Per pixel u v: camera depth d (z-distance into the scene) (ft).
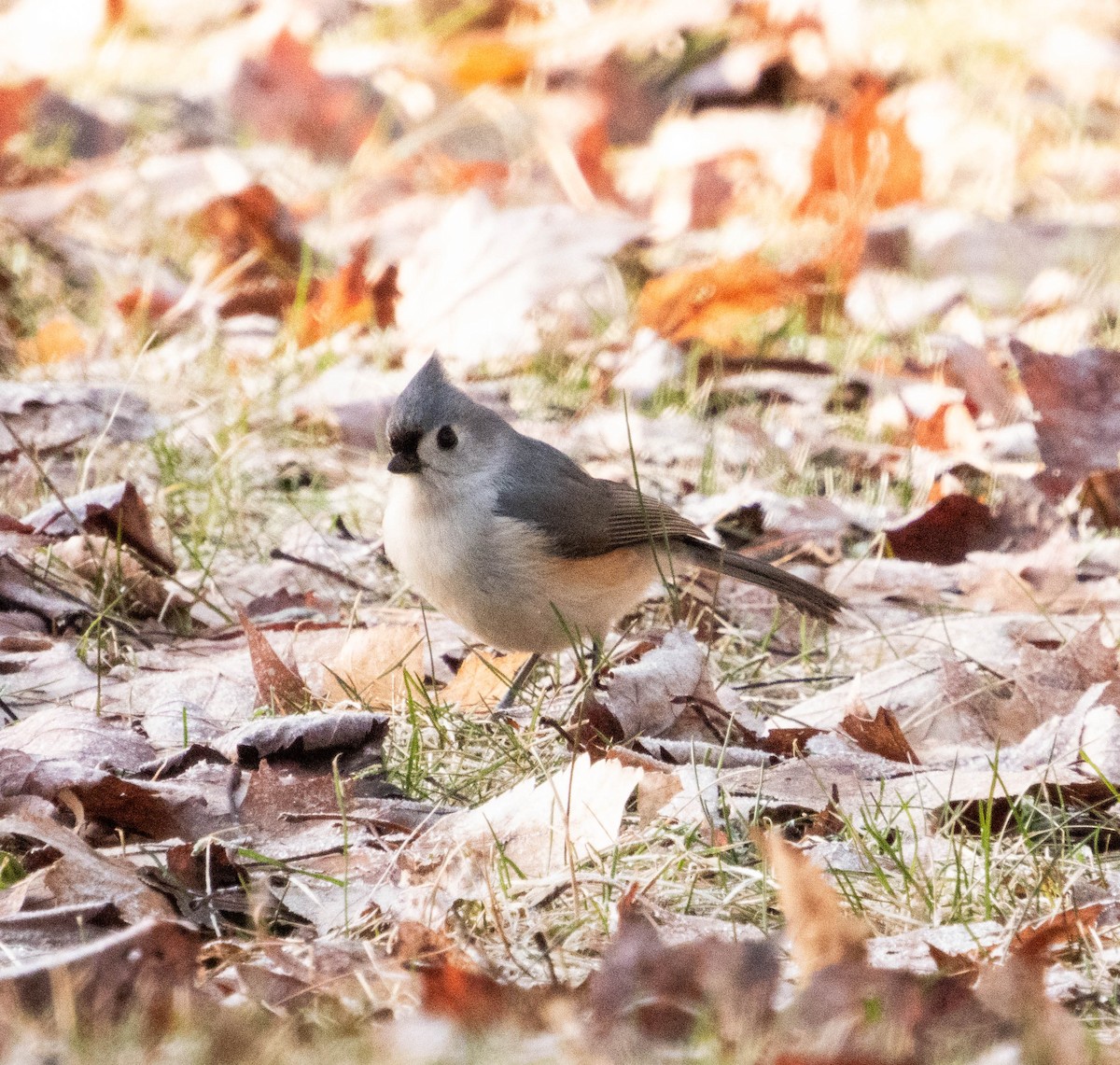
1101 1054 14.64
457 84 60.29
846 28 60.23
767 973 14.84
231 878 18.56
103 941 15.21
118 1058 13.56
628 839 19.52
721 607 30.27
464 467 25.49
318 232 49.49
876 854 19.67
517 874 18.71
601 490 26.63
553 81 60.34
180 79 59.36
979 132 57.67
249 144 55.98
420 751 22.61
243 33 63.52
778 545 32.50
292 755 21.65
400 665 23.81
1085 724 22.65
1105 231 50.08
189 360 38.42
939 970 16.16
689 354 41.42
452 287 42.01
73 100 55.16
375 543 31.32
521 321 40.98
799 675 27.22
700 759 22.26
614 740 22.89
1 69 60.39
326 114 57.11
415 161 54.54
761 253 47.09
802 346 43.42
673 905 18.44
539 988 15.49
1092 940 17.33
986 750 23.65
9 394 34.22
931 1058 14.26
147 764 21.30
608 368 40.32
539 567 25.59
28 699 23.82
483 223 42.96
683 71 61.05
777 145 54.80
